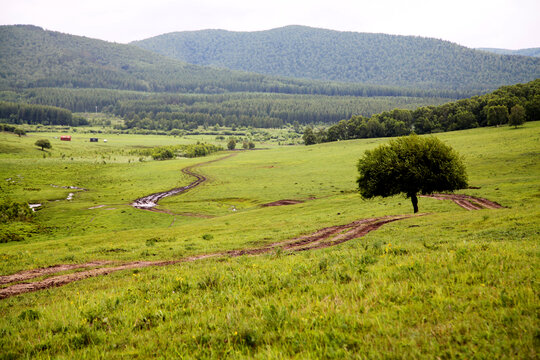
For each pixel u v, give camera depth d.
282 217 57.62
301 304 7.07
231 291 8.84
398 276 8.37
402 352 4.52
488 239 17.36
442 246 13.64
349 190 93.56
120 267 19.55
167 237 39.28
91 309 8.55
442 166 42.88
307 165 156.12
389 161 44.81
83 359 5.75
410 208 48.75
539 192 45.31
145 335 6.60
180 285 10.54
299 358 4.81
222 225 50.94
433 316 5.65
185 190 128.50
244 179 140.25
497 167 82.56
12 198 117.69
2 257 23.89
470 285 6.96
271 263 13.45
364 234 28.81
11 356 6.21
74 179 161.00
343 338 5.09
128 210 92.69
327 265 10.84
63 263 21.28
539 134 119.81
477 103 189.50
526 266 7.75
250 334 5.79
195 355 5.41
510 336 4.63
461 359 4.28
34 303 11.89
